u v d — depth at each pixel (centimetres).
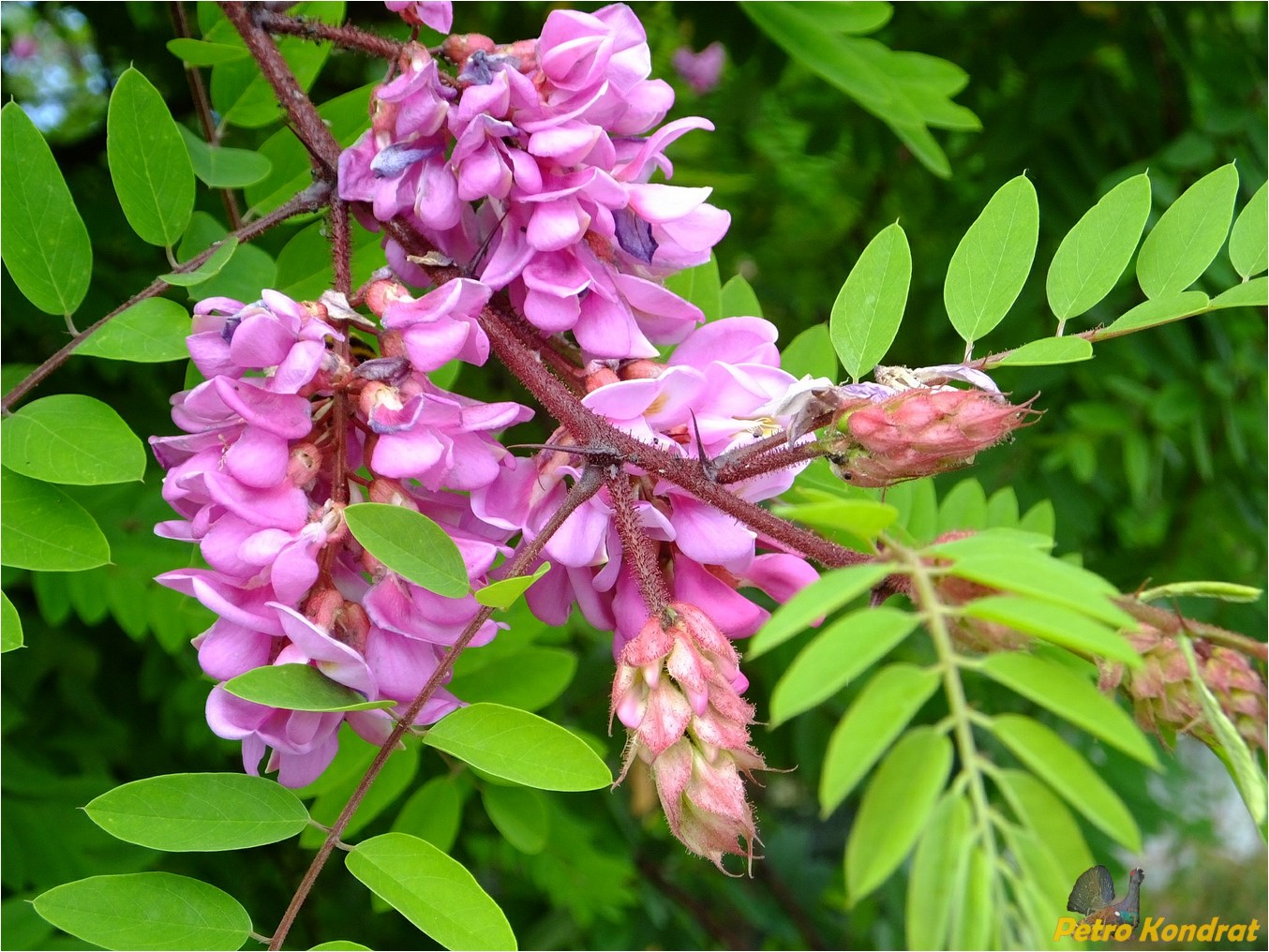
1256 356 60
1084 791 18
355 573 27
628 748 24
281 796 26
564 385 30
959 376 26
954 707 19
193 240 35
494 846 62
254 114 38
